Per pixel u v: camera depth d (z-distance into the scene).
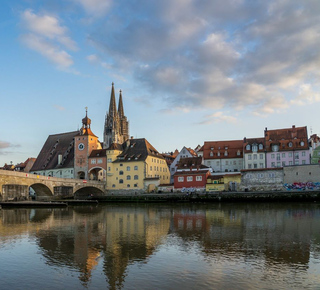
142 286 18.97
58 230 39.09
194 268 22.02
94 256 25.55
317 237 32.25
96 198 109.12
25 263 23.81
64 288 18.92
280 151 115.69
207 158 128.38
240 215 54.78
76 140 135.50
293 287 18.47
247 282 19.30
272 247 27.84
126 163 123.88
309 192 81.94
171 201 98.62
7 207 81.88
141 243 30.28
